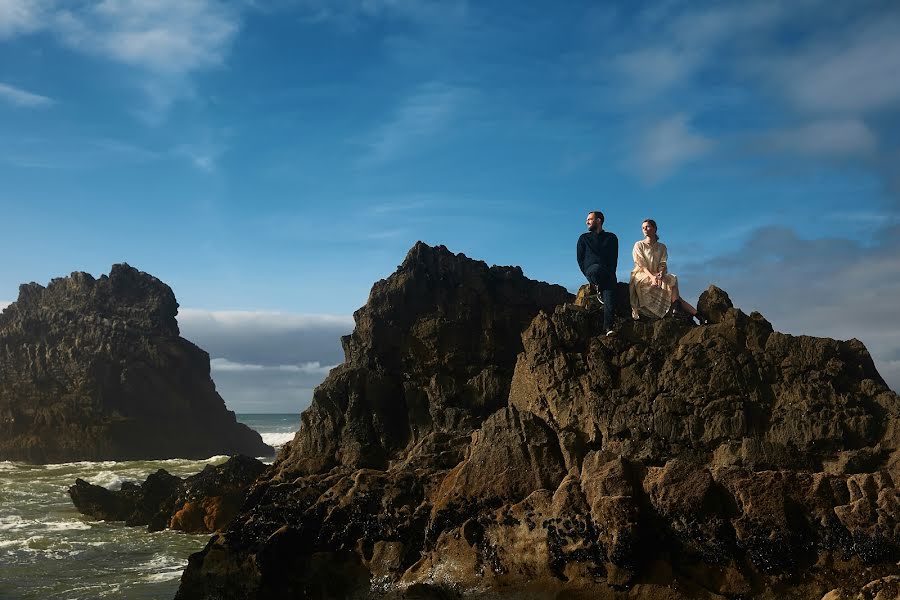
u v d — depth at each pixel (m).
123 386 61.41
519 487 14.53
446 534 14.56
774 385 14.86
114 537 23.80
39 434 57.06
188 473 39.06
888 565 12.22
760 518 12.71
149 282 70.25
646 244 17.55
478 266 21.48
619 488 13.16
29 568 19.81
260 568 15.05
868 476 12.73
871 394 14.62
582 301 17.94
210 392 67.88
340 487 16.39
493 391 18.88
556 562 13.30
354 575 15.20
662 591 12.66
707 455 14.38
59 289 69.44
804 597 12.34
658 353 15.70
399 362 20.08
